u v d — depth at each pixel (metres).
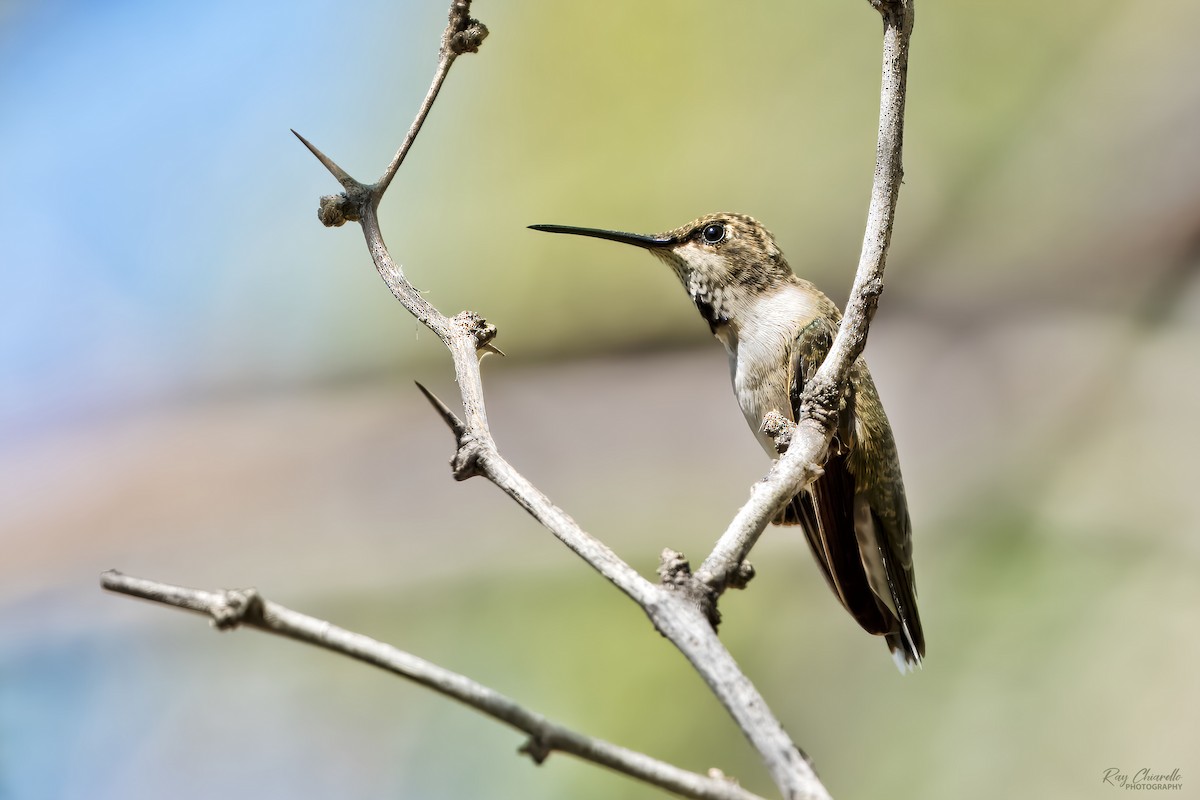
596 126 12.66
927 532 10.64
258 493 11.51
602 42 12.84
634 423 11.98
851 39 12.86
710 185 12.52
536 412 12.31
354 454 12.07
